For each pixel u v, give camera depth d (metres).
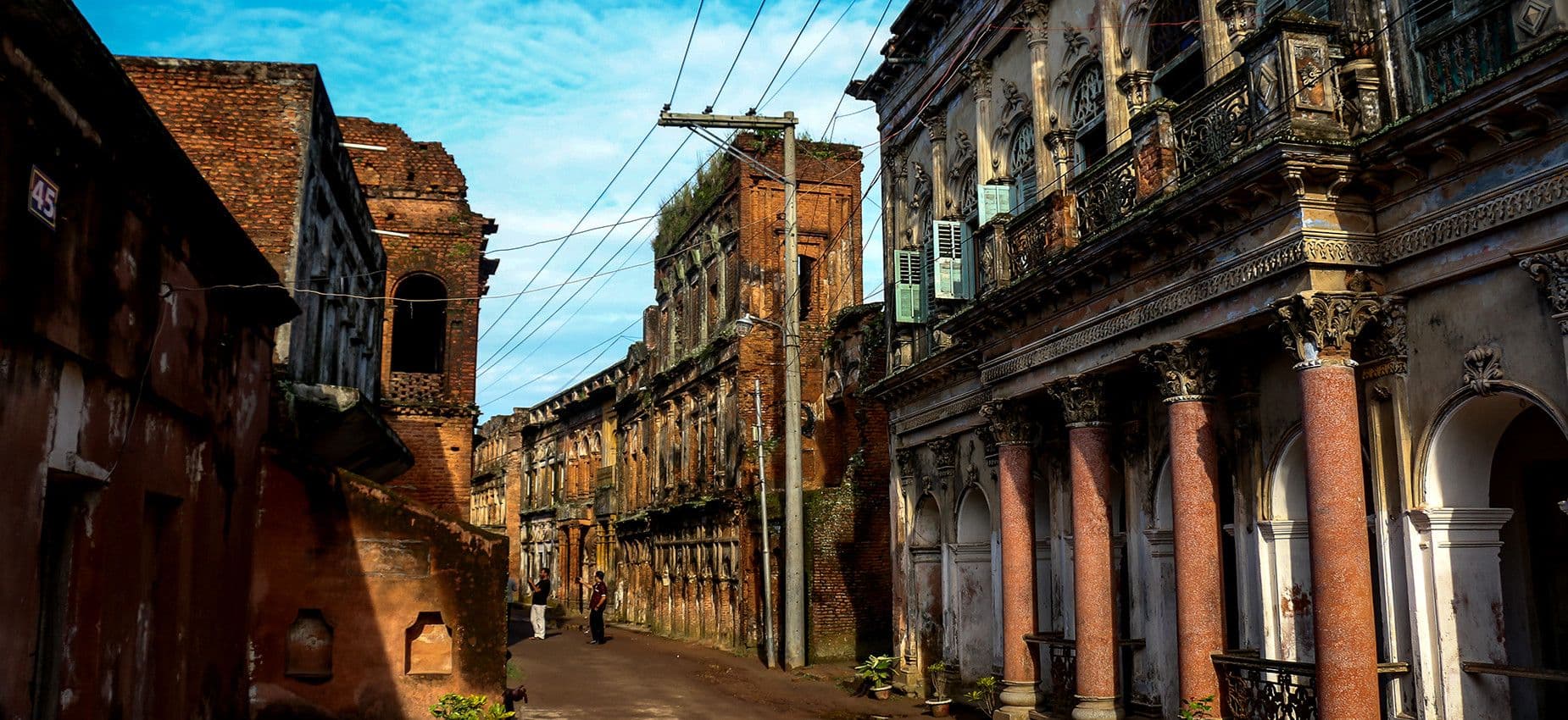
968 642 18.75
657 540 39.03
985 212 16.80
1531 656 10.61
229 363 11.54
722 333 32.47
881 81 22.48
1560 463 10.84
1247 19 12.40
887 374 22.14
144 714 9.22
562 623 42.16
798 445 24.61
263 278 12.02
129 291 8.39
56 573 7.66
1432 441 9.83
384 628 13.27
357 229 20.89
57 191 6.98
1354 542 9.76
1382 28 10.40
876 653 26.66
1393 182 10.08
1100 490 13.63
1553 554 10.80
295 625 13.07
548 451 57.19
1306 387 10.10
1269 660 11.02
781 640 27.66
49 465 7.03
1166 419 13.94
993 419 15.88
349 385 20.62
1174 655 13.63
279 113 15.24
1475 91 8.80
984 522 19.02
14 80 6.32
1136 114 13.00
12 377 6.47
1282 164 9.95
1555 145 8.55
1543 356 8.82
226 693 11.80
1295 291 10.21
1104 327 13.27
